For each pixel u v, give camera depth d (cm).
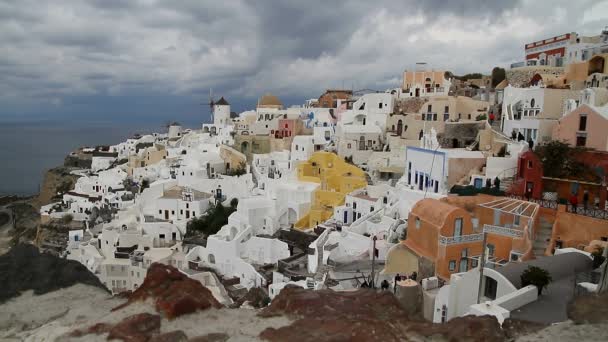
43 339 1691
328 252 4759
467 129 6328
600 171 4166
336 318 1700
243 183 8350
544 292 2628
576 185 4253
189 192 7825
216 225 7262
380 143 8331
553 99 6259
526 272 2631
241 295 5066
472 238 3638
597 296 2011
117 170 11531
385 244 4356
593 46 8338
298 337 1591
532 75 8638
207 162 9312
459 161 5066
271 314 1817
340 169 7200
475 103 7744
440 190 5084
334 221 6209
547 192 4384
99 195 10244
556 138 5056
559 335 1786
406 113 8631
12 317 1900
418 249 3791
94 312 1922
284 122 10112
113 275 6056
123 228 7262
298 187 7075
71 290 2152
